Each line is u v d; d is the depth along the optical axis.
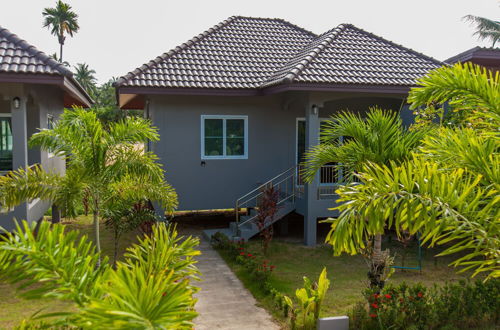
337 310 7.99
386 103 15.60
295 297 8.61
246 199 14.64
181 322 3.22
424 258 11.62
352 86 12.16
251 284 9.29
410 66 14.09
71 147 8.70
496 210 4.88
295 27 18.19
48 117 13.81
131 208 10.26
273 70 14.78
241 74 14.25
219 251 11.87
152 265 4.42
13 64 9.61
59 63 9.96
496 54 15.68
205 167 14.28
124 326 3.03
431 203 4.59
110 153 9.06
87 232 14.12
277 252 11.84
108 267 4.31
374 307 7.02
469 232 4.49
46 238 4.04
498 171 5.20
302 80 11.75
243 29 17.36
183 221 15.68
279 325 7.41
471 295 7.39
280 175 14.05
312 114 12.55
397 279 9.91
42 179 8.48
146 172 9.19
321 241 13.20
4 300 8.37
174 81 13.12
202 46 15.57
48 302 8.26
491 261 4.59
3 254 3.86
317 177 12.59
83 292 3.94
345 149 8.19
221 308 8.13
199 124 14.16
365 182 4.88
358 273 10.23
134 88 12.65
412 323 7.02
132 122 9.10
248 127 14.59
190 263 4.84
